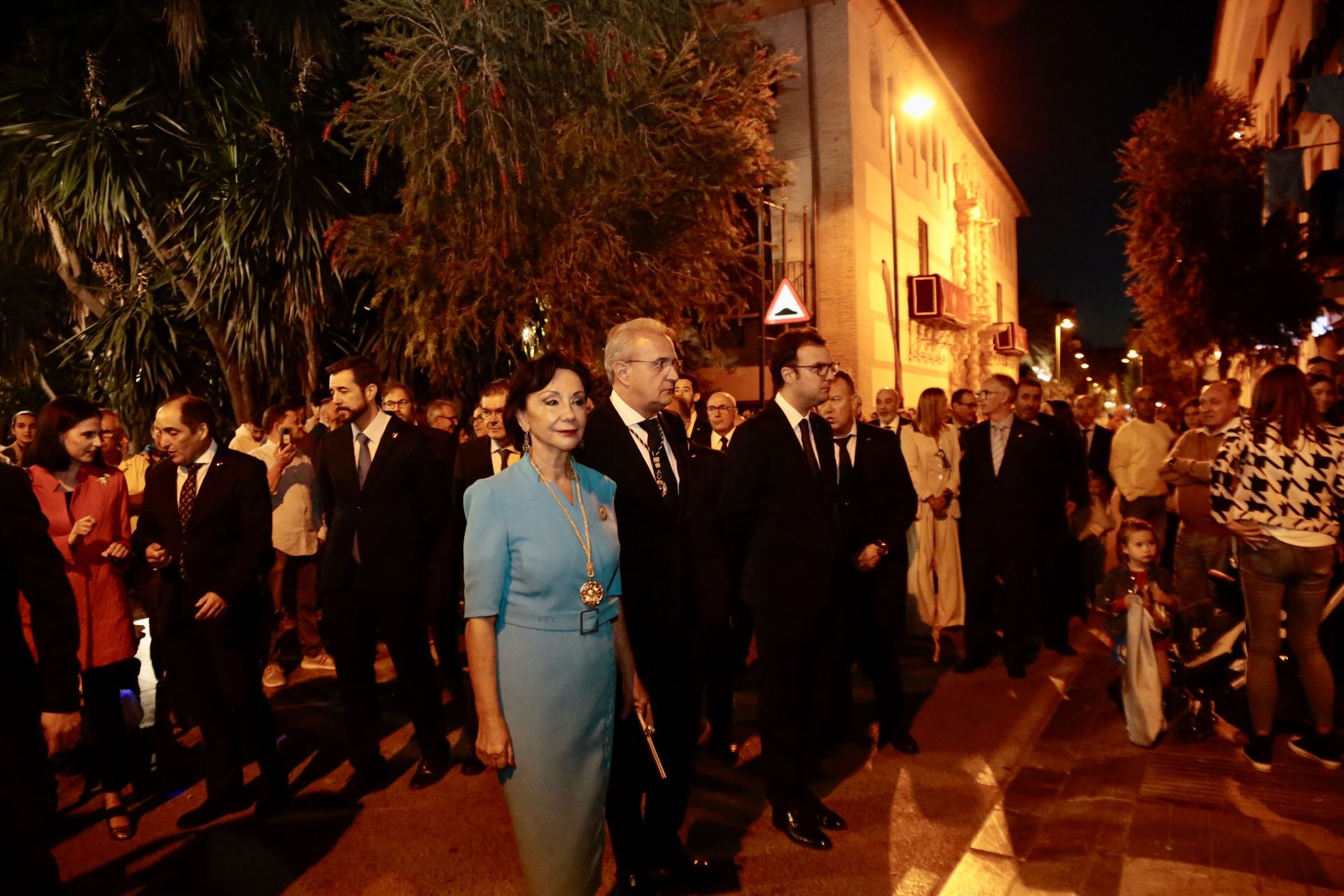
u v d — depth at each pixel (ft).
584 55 25.57
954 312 72.13
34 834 8.27
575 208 26.50
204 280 33.53
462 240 26.43
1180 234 54.95
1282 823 12.35
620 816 10.88
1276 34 73.05
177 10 33.40
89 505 13.94
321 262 32.81
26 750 8.29
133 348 35.01
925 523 22.31
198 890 11.91
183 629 13.84
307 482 23.03
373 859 12.58
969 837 12.65
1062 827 12.66
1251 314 52.34
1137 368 169.99
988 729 16.96
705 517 12.11
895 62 67.10
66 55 35.17
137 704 15.23
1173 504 20.70
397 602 14.58
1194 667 15.71
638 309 27.22
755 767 15.53
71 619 9.31
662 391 10.99
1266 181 38.47
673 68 27.37
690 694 11.18
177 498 14.05
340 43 34.60
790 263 56.34
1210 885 10.80
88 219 34.71
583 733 8.80
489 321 27.76
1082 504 23.07
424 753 15.07
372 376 14.87
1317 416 14.20
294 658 24.20
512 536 8.70
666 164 27.48
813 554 12.58
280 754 16.84
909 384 69.87
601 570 9.00
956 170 94.79
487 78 25.14
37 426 13.80
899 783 14.55
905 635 24.16
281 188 32.12
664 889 11.31
